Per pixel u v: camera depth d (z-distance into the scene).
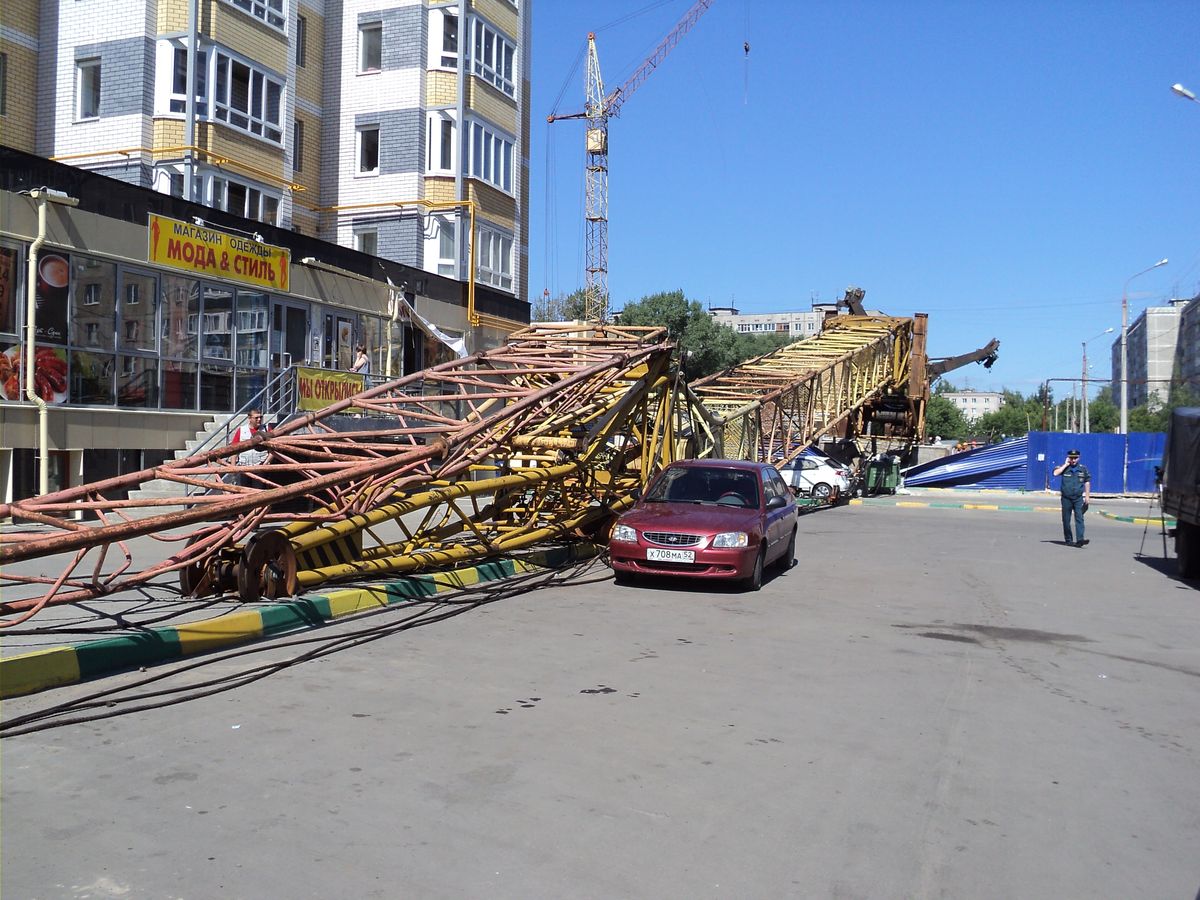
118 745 5.61
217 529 9.41
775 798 5.08
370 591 10.34
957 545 19.31
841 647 9.03
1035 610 11.66
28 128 24.05
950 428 117.38
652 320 63.62
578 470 13.77
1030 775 5.62
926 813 4.96
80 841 4.30
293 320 22.81
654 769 5.45
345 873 4.05
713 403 23.84
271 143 25.77
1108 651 9.37
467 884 3.99
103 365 17.81
